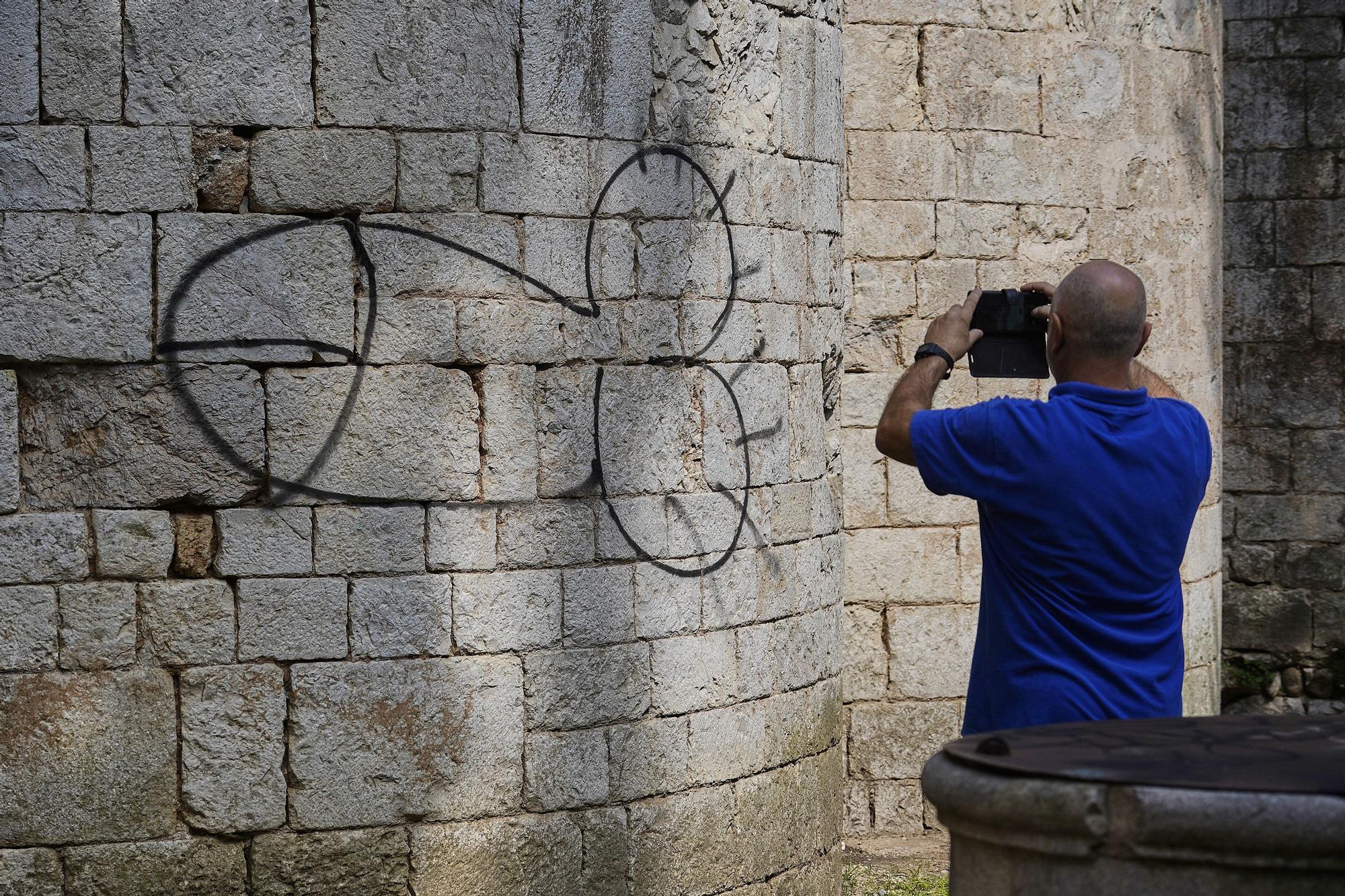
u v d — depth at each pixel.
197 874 4.78
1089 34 7.82
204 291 4.76
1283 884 2.66
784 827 5.77
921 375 4.16
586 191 5.13
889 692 7.62
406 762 4.91
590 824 5.15
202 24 4.75
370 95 4.86
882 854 7.30
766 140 5.69
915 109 7.56
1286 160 10.67
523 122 5.02
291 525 4.82
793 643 5.84
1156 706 3.86
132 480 4.75
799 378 5.88
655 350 5.29
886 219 7.54
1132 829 2.74
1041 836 2.85
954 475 3.89
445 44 4.91
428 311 4.92
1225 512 10.97
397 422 4.89
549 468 5.08
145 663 4.76
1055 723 3.78
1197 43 8.34
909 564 7.61
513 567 5.03
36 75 4.68
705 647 5.43
